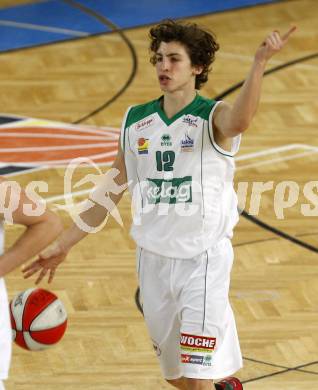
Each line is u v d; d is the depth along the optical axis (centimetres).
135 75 3106
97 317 1769
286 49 3331
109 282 1902
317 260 1992
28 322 1221
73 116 2794
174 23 1251
